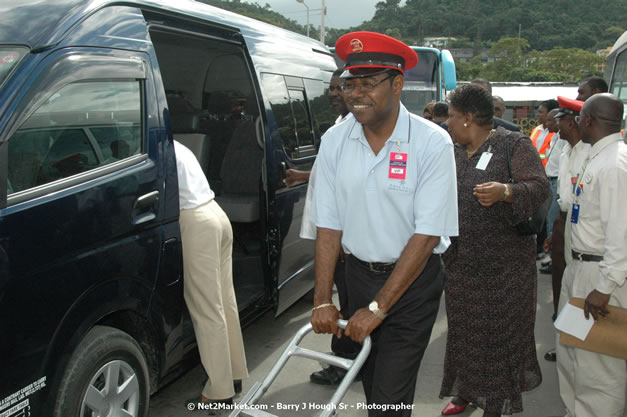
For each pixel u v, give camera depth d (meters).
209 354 2.92
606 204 2.50
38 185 2.10
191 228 2.85
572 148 3.81
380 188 2.02
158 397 3.34
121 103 2.52
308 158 4.32
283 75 4.17
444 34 128.75
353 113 1.94
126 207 2.44
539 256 6.74
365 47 1.86
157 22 2.90
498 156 2.75
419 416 3.17
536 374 2.96
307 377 3.63
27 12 2.32
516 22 124.31
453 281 2.87
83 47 2.33
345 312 3.40
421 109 9.64
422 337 2.11
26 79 2.08
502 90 27.72
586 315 2.59
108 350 2.34
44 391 2.08
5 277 1.92
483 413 2.96
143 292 2.56
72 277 2.17
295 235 4.09
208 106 4.53
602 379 2.66
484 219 2.75
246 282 4.07
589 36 116.00
